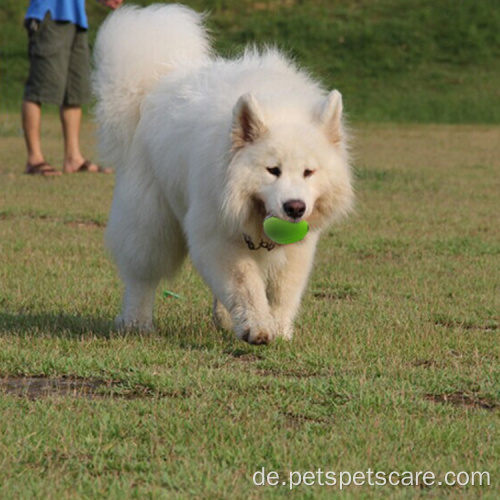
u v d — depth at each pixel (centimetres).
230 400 807
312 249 1016
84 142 3616
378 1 6769
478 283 1452
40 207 2103
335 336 1069
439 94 5691
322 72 5859
